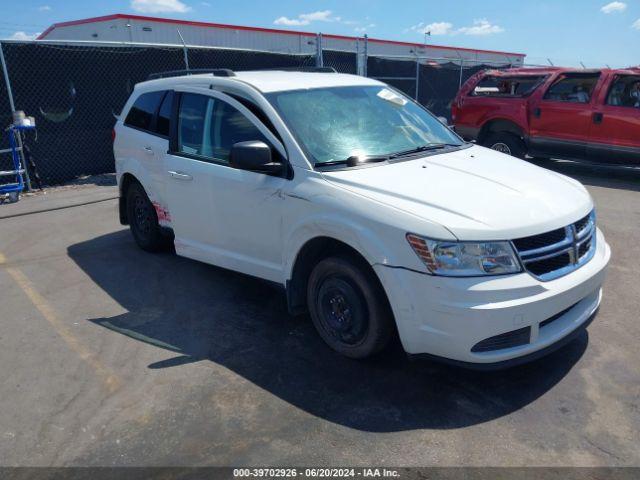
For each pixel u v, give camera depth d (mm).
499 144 10375
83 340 4031
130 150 5512
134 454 2807
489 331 2920
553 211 3271
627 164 8875
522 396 3205
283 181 3756
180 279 5156
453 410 3094
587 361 3549
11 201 8383
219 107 4395
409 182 3463
